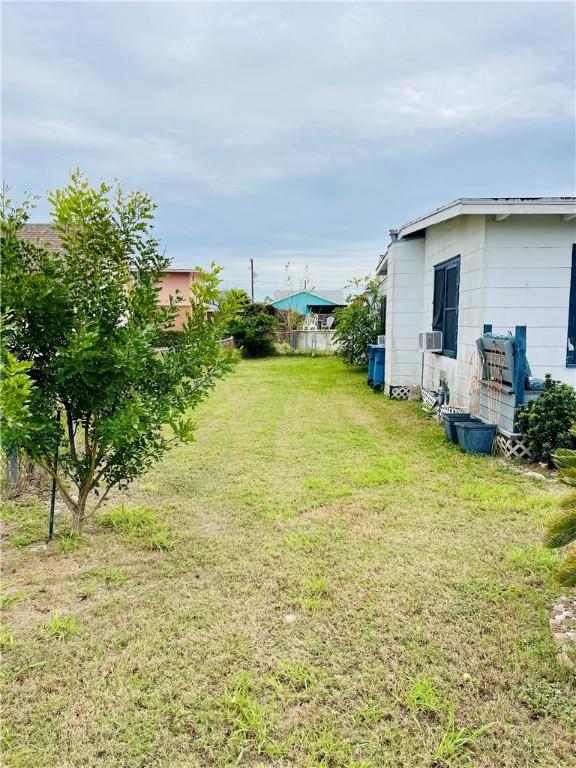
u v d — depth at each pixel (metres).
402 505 4.47
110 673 2.42
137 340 3.36
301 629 2.73
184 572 3.34
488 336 6.32
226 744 2.03
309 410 8.96
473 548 3.64
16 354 3.33
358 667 2.44
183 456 6.01
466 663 2.46
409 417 8.36
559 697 2.26
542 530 3.93
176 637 2.68
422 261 10.05
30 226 10.05
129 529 3.97
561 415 5.50
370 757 1.97
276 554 3.57
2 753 1.99
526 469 5.48
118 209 3.63
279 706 2.21
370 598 3.01
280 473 5.38
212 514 4.29
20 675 2.41
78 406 3.58
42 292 3.17
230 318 3.88
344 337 15.52
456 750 1.99
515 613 2.86
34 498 4.62
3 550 3.64
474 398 6.74
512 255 6.65
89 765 1.94
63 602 3.00
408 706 2.20
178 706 2.22
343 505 4.46
